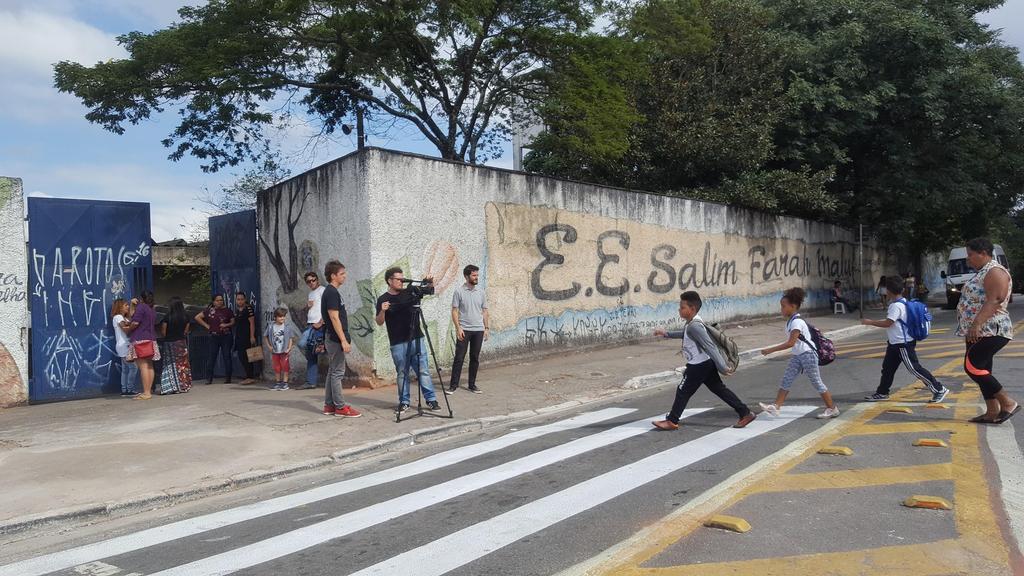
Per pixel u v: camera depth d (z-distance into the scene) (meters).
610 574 4.00
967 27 25.55
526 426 8.83
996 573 3.86
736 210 20.52
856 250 28.48
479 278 12.78
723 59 22.42
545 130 23.42
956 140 26.03
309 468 7.00
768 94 21.98
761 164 22.33
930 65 24.48
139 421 8.95
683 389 7.79
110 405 10.55
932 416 7.85
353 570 4.23
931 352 13.64
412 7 16.84
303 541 4.81
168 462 7.00
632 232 16.55
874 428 7.41
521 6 18.77
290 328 12.71
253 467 6.85
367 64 17.58
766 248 22.00
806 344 8.01
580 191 15.06
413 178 11.55
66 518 5.53
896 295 8.73
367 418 8.90
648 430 7.89
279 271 12.97
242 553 4.64
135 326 11.06
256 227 13.62
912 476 5.65
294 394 10.84
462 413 9.30
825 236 25.77
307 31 18.16
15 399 10.77
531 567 4.16
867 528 4.56
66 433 8.30
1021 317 21.80
